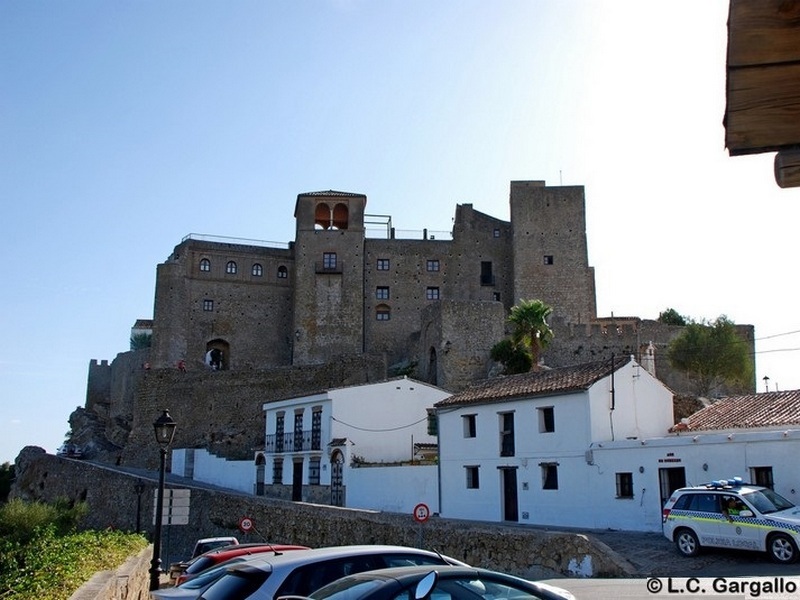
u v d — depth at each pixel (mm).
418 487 41156
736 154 4480
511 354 63688
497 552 25359
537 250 83875
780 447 26453
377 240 89750
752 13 3697
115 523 56719
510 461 36375
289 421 53188
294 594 11000
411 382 50281
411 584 8898
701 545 22547
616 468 31625
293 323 88562
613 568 21516
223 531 45062
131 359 91750
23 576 13250
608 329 69250
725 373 62000
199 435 73938
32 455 82812
